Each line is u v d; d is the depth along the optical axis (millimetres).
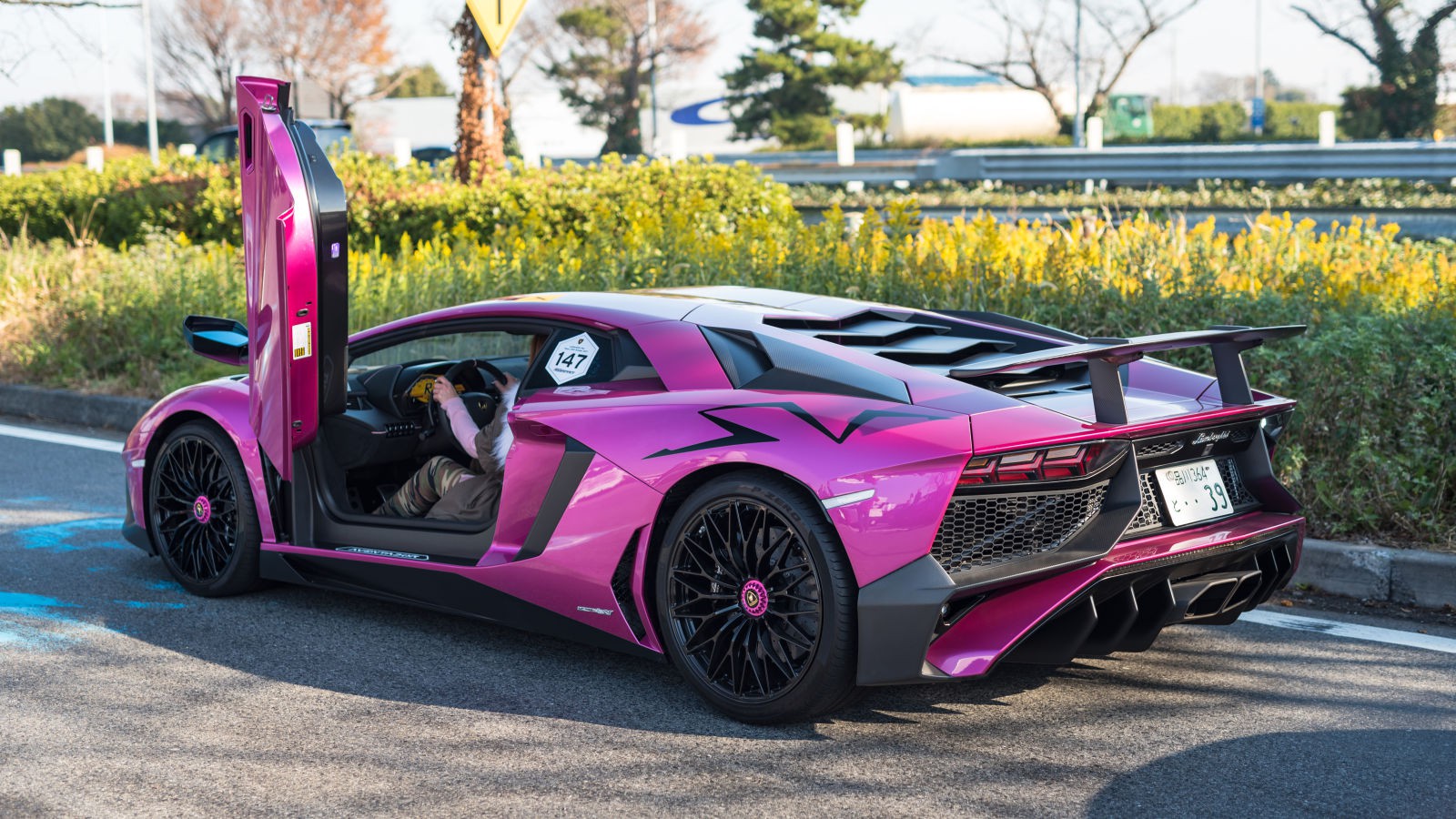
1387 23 37719
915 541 3232
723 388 3682
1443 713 3715
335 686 3900
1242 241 8328
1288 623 4586
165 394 8977
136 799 3102
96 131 65438
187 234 15141
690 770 3279
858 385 3523
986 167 20391
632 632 3750
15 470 7277
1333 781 3230
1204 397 3943
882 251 8320
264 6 51969
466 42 13656
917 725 3586
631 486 3693
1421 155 17516
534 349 4234
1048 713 3689
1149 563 3406
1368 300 7031
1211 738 3506
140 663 4098
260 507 4633
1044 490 3316
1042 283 7086
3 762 3322
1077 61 37469
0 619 4555
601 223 12109
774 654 3525
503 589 4012
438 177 13977
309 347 4375
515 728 3568
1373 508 5375
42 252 12273
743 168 12898
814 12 52969
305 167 4270
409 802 3088
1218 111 51281
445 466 4441
